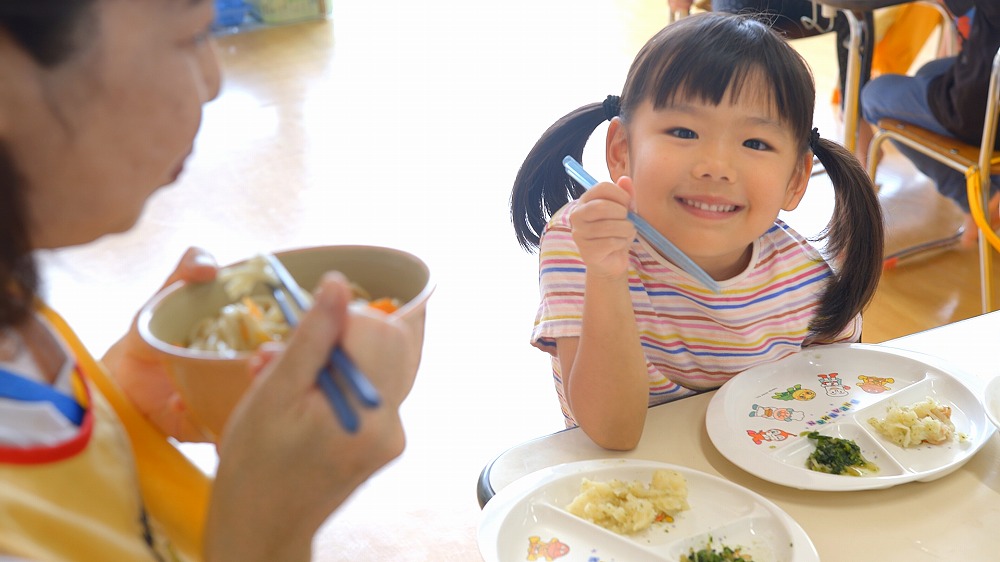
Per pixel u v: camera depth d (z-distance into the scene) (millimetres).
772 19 1863
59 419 490
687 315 1219
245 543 487
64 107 423
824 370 1110
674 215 1123
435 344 2516
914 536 839
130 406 642
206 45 500
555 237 1196
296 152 3762
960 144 2373
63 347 537
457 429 2184
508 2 5930
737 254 1218
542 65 4762
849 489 879
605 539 841
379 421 470
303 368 456
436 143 3859
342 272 656
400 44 5148
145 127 453
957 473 922
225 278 620
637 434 992
